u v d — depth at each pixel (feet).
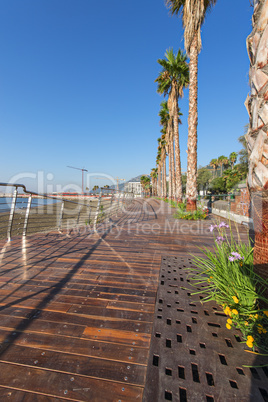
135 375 4.08
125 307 6.57
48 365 4.34
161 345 4.73
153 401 3.46
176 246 13.93
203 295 7.02
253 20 5.24
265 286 5.30
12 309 6.49
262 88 4.92
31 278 8.84
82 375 4.10
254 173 5.43
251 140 5.52
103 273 9.37
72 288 7.91
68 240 15.70
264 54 4.81
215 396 3.53
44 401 3.59
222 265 6.62
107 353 4.66
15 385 3.90
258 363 4.20
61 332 5.39
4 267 10.09
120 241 15.38
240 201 23.65
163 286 7.78
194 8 26.09
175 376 3.92
